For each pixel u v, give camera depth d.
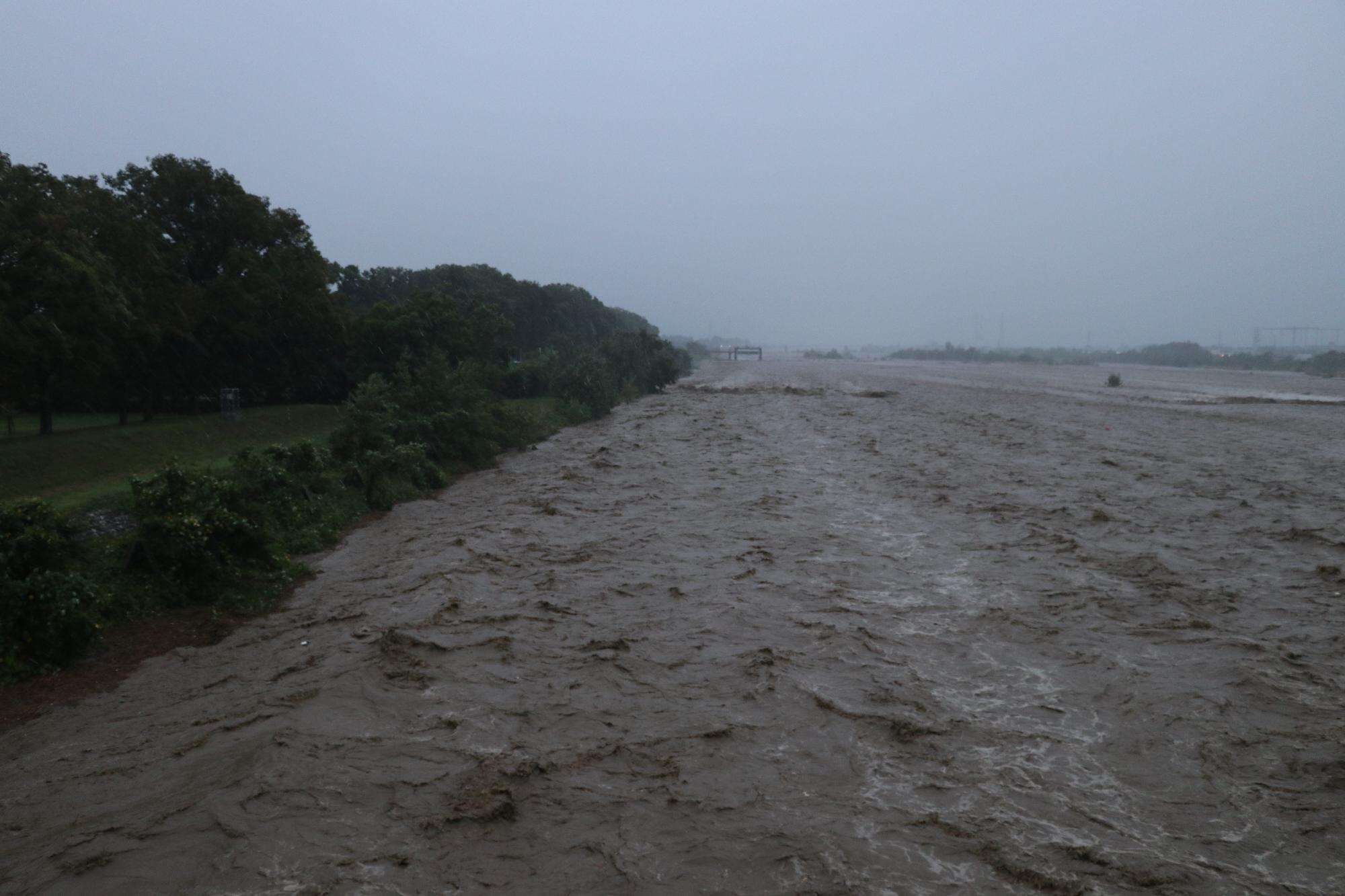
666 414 47.66
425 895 7.09
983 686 11.18
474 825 8.02
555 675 11.48
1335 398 55.47
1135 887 7.26
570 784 8.77
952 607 14.12
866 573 16.03
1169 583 15.18
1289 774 9.06
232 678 11.60
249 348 32.34
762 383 76.62
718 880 7.34
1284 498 22.41
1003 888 7.26
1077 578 15.56
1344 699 10.77
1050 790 8.77
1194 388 67.88
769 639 12.77
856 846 7.81
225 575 15.10
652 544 18.14
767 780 8.91
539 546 18.06
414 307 39.25
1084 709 10.52
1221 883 7.31
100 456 21.66
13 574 12.30
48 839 7.92
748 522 20.09
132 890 7.19
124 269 26.94
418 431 27.61
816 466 28.64
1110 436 36.19
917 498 22.80
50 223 21.97
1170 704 10.61
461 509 22.47
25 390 22.81
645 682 11.27
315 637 13.05
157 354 27.94
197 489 15.57
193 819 8.12
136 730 10.16
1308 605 14.16
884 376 91.50
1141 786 8.85
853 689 11.05
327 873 7.36
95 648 12.68
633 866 7.49
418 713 10.33
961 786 8.82
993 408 50.00
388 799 8.46
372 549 18.41
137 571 14.58
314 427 31.55
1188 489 23.66
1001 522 19.88
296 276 33.81
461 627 13.14
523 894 7.13
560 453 32.62
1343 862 7.61
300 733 9.73
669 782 8.83
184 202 31.92
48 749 9.77
